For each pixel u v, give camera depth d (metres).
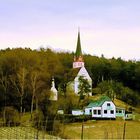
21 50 161.00
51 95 142.12
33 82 136.25
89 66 197.25
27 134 104.62
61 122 125.56
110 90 160.50
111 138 105.62
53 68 164.75
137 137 108.75
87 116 134.75
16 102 138.88
